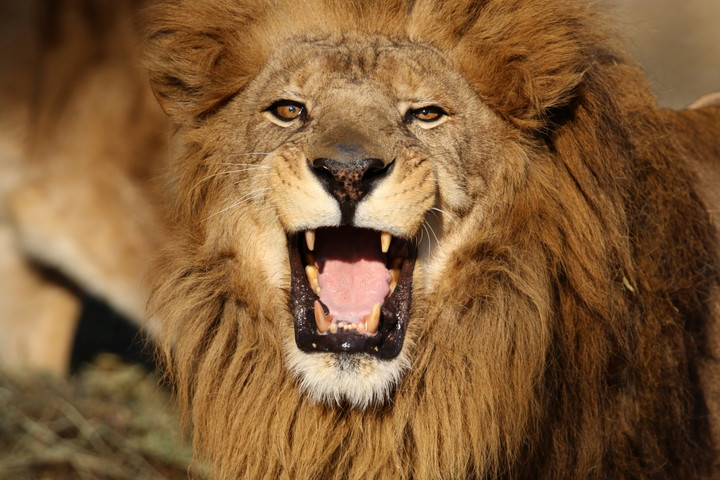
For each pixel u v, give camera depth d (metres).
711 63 20.12
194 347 7.30
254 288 7.19
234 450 7.19
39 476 10.98
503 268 6.98
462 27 7.21
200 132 7.48
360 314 6.97
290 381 7.00
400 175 6.71
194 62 7.55
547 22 7.20
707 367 7.71
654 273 7.43
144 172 12.35
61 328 13.15
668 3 21.91
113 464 11.20
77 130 12.40
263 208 7.12
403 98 7.05
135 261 12.48
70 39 12.52
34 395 12.15
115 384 12.65
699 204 7.85
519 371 6.94
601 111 7.16
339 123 6.78
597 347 7.14
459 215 7.06
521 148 7.14
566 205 7.16
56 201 12.47
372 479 6.98
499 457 7.07
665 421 7.40
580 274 7.12
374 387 6.75
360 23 7.32
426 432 6.95
